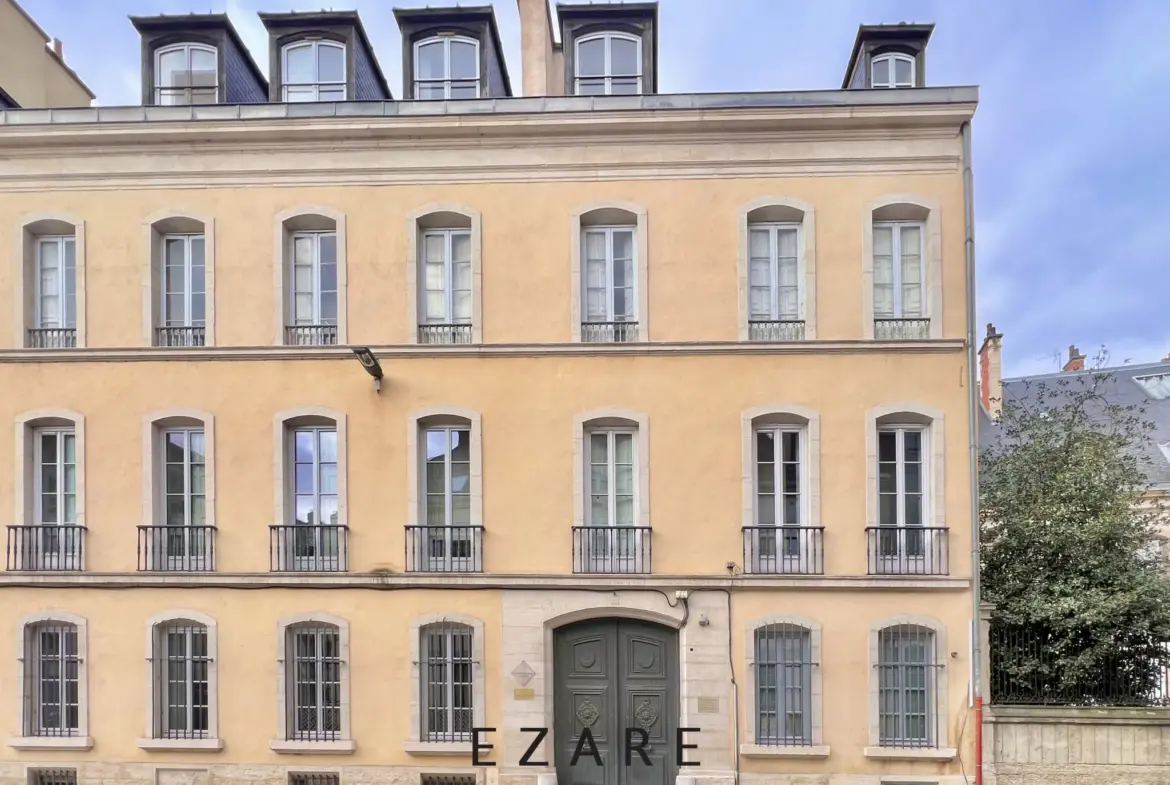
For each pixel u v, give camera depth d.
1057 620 12.10
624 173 12.67
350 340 12.69
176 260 13.23
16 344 12.86
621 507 12.59
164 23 13.44
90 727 12.30
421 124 12.59
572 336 12.53
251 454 12.58
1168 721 11.30
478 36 13.62
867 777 11.76
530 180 12.73
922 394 12.20
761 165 12.57
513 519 12.37
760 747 11.85
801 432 12.48
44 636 12.66
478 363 12.55
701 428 12.33
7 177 13.01
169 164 12.92
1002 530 13.19
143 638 12.36
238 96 14.12
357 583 12.23
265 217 12.85
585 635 12.44
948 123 12.38
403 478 12.48
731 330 12.46
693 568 12.20
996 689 12.45
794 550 12.29
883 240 12.70
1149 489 17.94
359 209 12.83
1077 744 11.45
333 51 13.63
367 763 12.10
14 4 15.27
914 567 12.09
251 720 12.21
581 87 13.59
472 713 12.20
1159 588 12.05
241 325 12.75
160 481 12.80
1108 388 24.88
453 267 13.05
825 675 11.91
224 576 12.31
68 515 12.88
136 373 12.74
